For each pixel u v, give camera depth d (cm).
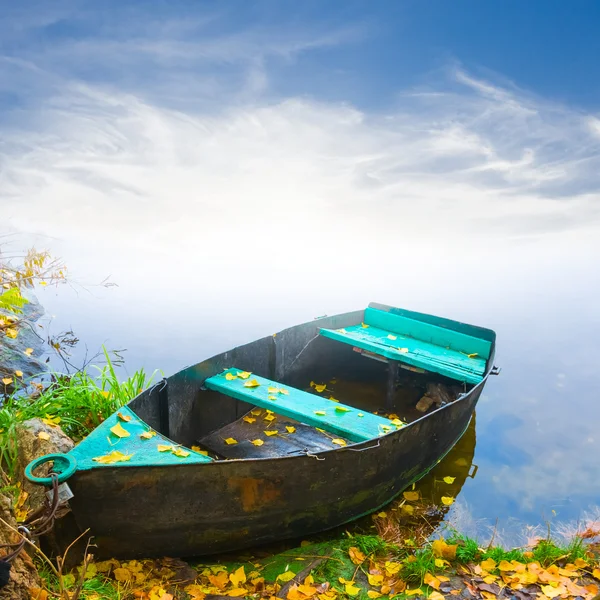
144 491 217
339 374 429
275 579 226
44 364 421
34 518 197
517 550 243
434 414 292
